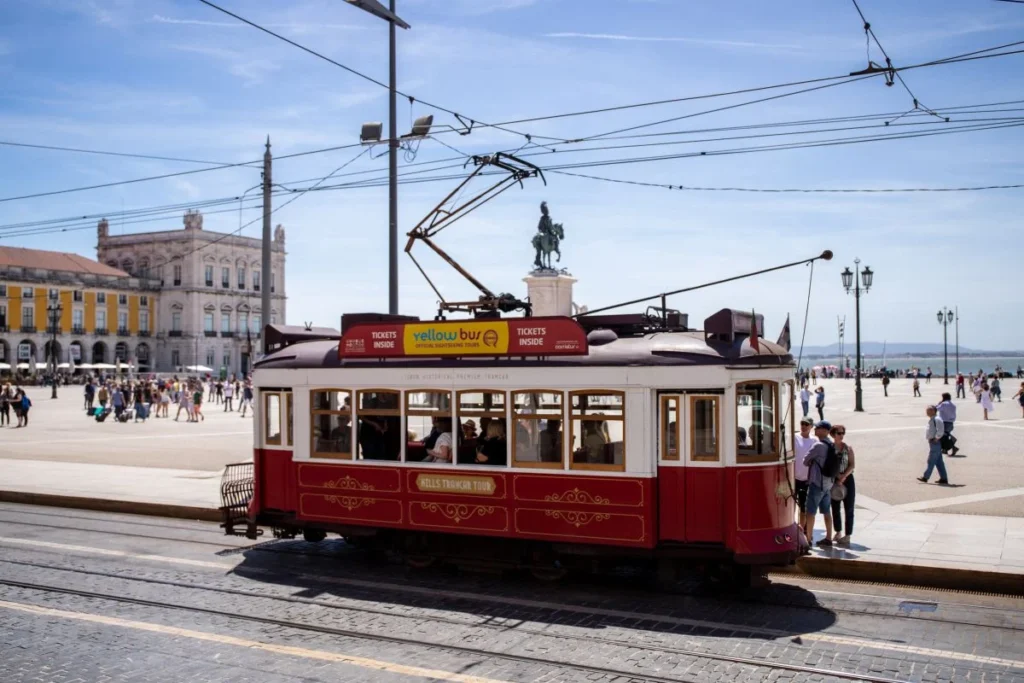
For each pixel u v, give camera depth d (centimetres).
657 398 1084
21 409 3803
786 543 1066
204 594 1114
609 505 1094
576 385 1113
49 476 2117
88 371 10062
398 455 1244
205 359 11019
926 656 857
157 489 1906
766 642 904
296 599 1088
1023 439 2775
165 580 1190
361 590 1134
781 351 1141
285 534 1371
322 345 1341
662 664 839
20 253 9881
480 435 1191
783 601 1064
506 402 1160
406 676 810
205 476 2108
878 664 834
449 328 1198
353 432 1262
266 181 2073
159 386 4662
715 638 919
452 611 1030
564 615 1012
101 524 1619
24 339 9594
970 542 1291
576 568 1148
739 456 1055
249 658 862
